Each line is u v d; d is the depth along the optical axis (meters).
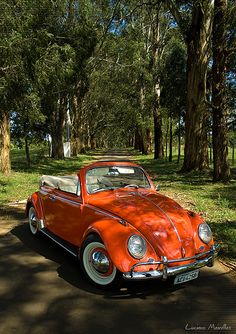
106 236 4.29
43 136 25.84
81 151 47.91
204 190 12.46
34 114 13.73
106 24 28.73
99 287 4.57
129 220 4.49
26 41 10.99
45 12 13.58
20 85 11.91
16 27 10.55
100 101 57.94
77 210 5.25
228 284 4.81
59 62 13.02
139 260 4.10
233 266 5.45
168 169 21.55
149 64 33.88
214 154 14.62
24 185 13.98
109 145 131.62
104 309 4.09
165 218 4.60
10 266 5.36
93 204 5.05
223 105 14.16
